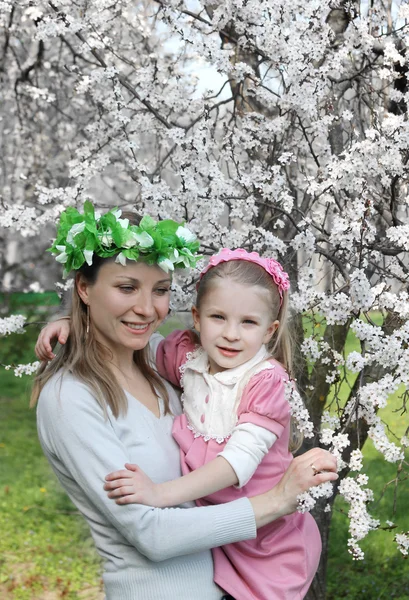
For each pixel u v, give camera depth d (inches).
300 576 70.7
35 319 302.4
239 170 102.1
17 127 194.2
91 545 169.8
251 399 68.6
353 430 104.6
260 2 101.3
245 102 110.5
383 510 178.5
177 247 69.7
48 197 102.2
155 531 61.7
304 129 98.0
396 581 153.3
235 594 67.5
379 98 116.9
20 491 197.8
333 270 95.3
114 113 102.1
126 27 145.4
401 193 103.6
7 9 109.8
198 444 69.8
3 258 293.7
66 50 189.2
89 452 63.7
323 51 98.3
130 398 69.6
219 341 70.8
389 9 110.6
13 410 272.1
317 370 108.0
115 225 65.7
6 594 147.6
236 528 63.9
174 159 99.8
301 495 66.1
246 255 72.8
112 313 67.1
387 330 92.8
